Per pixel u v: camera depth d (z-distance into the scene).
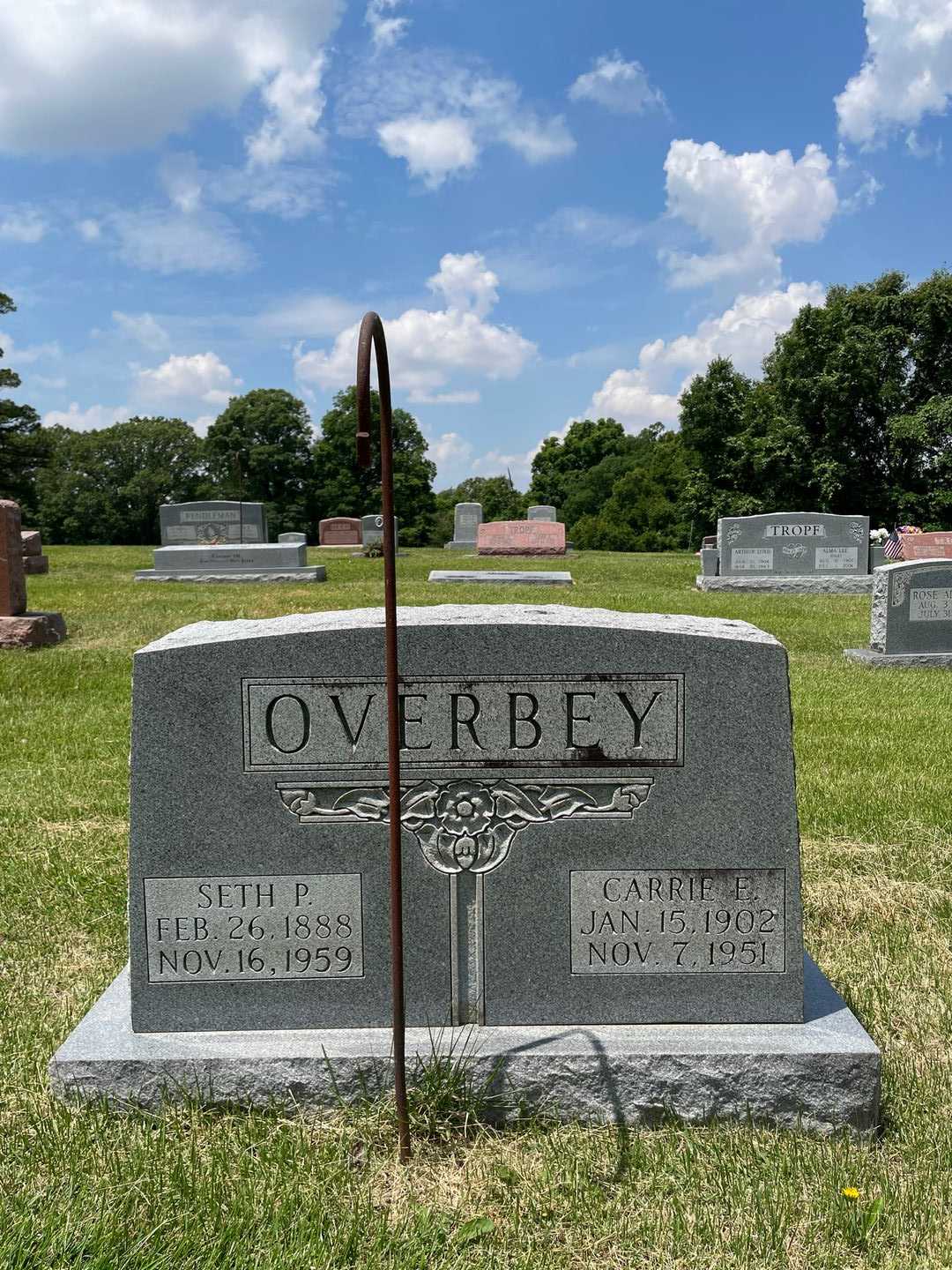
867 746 3.46
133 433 31.41
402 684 1.51
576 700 1.52
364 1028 1.56
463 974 1.55
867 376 16.94
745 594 8.46
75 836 2.60
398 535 26.80
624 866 1.54
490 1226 1.23
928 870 2.41
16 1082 1.53
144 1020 1.54
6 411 21.52
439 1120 1.41
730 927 1.55
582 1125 1.46
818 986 1.68
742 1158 1.38
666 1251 1.21
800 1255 1.20
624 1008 1.56
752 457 17.98
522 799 1.53
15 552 5.52
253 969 1.55
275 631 1.52
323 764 1.52
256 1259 1.15
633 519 24.70
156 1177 1.29
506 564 10.66
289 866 1.54
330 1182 1.30
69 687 4.41
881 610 5.34
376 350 1.26
